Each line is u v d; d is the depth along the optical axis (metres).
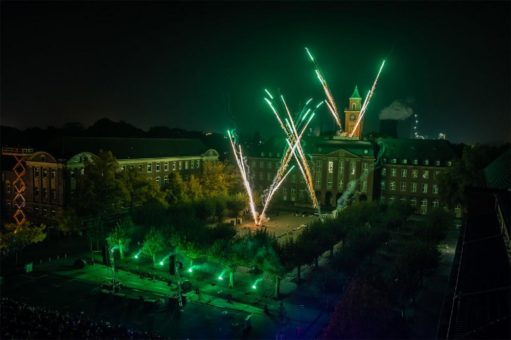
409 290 49.66
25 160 106.44
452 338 27.12
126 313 53.09
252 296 59.59
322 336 38.16
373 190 125.88
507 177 62.78
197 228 70.50
